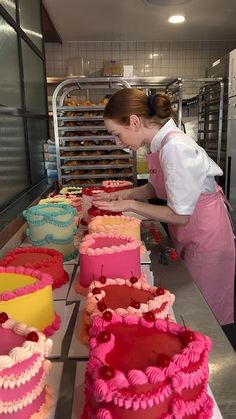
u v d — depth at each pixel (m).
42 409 0.67
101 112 2.82
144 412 0.58
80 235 1.69
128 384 0.59
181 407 0.59
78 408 0.70
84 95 4.44
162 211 1.36
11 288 0.93
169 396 0.59
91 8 3.41
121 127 1.38
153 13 3.56
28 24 2.91
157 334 0.72
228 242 1.59
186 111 4.73
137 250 1.17
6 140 2.17
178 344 0.69
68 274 1.30
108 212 1.65
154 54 4.76
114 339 0.69
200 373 0.62
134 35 4.42
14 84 2.44
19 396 0.63
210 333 0.94
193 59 4.80
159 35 4.43
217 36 4.52
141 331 0.73
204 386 0.65
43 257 1.23
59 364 0.83
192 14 3.61
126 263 1.14
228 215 1.65
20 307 0.88
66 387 0.76
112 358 0.65
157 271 1.33
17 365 0.61
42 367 0.68
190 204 1.33
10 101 2.31
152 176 1.66
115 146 2.78
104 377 0.59
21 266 1.06
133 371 0.59
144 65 4.80
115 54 4.74
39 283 0.92
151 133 1.40
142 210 1.41
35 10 3.17
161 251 1.53
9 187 2.20
